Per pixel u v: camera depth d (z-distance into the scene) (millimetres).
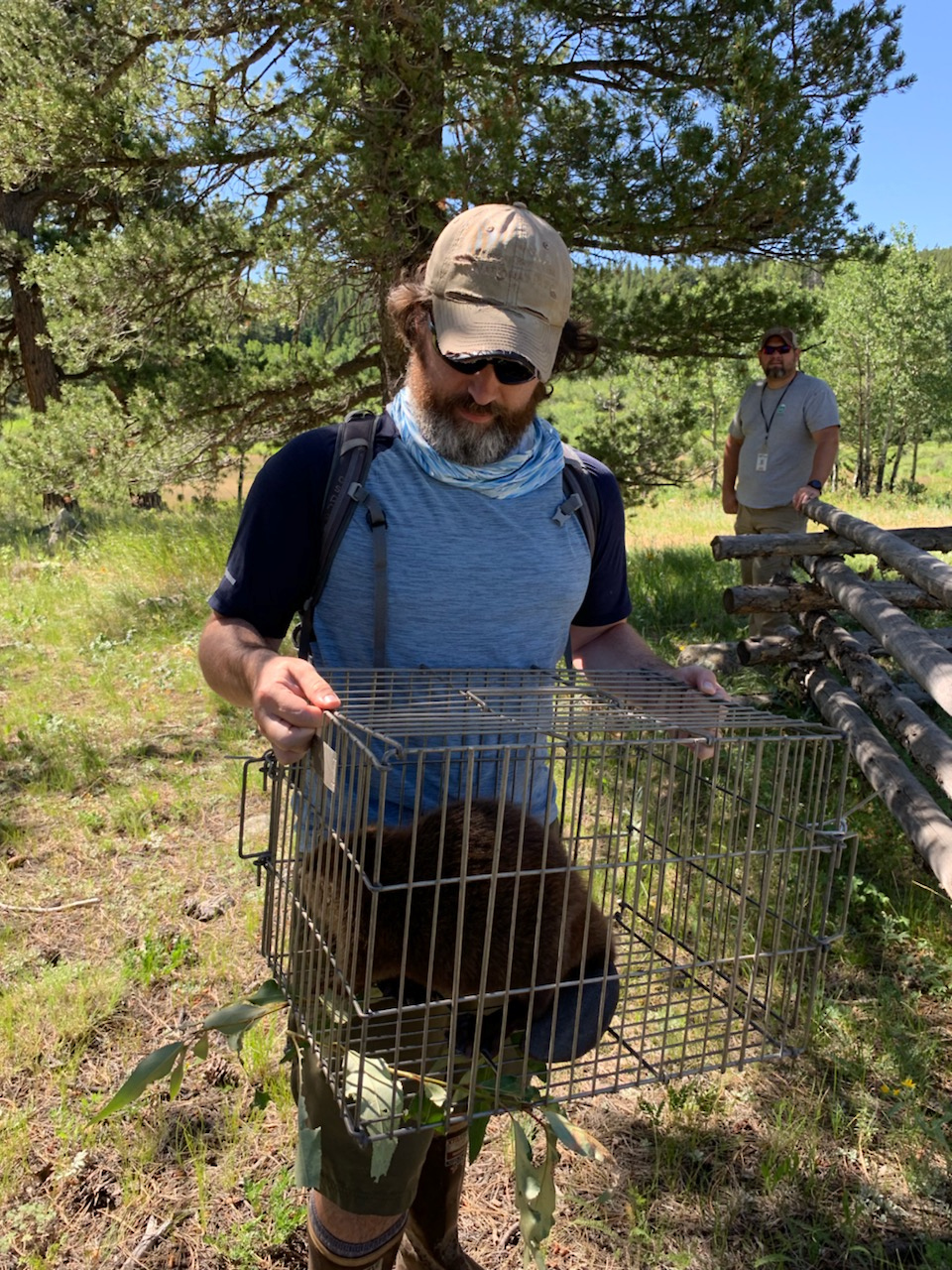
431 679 2014
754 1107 3207
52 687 7176
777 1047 1899
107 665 7613
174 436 11211
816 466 6977
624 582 2406
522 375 1824
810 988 1931
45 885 4434
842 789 1963
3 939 3996
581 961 1691
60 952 3930
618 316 10172
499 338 1790
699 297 10148
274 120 9578
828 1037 3467
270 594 2031
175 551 10859
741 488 7395
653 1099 3234
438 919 1676
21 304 17188
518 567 2010
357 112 8688
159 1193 2854
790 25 8938
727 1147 3057
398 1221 2021
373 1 8570
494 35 8539
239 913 4184
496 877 1609
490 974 1692
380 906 1694
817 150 8547
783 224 8977
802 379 7039
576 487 2121
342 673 2004
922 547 6641
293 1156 2961
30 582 10602
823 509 6535
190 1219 2777
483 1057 1751
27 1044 3342
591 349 2354
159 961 3816
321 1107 1789
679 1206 2850
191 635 8352
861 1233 2766
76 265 10102
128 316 10578
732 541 6445
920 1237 2758
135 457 11141
